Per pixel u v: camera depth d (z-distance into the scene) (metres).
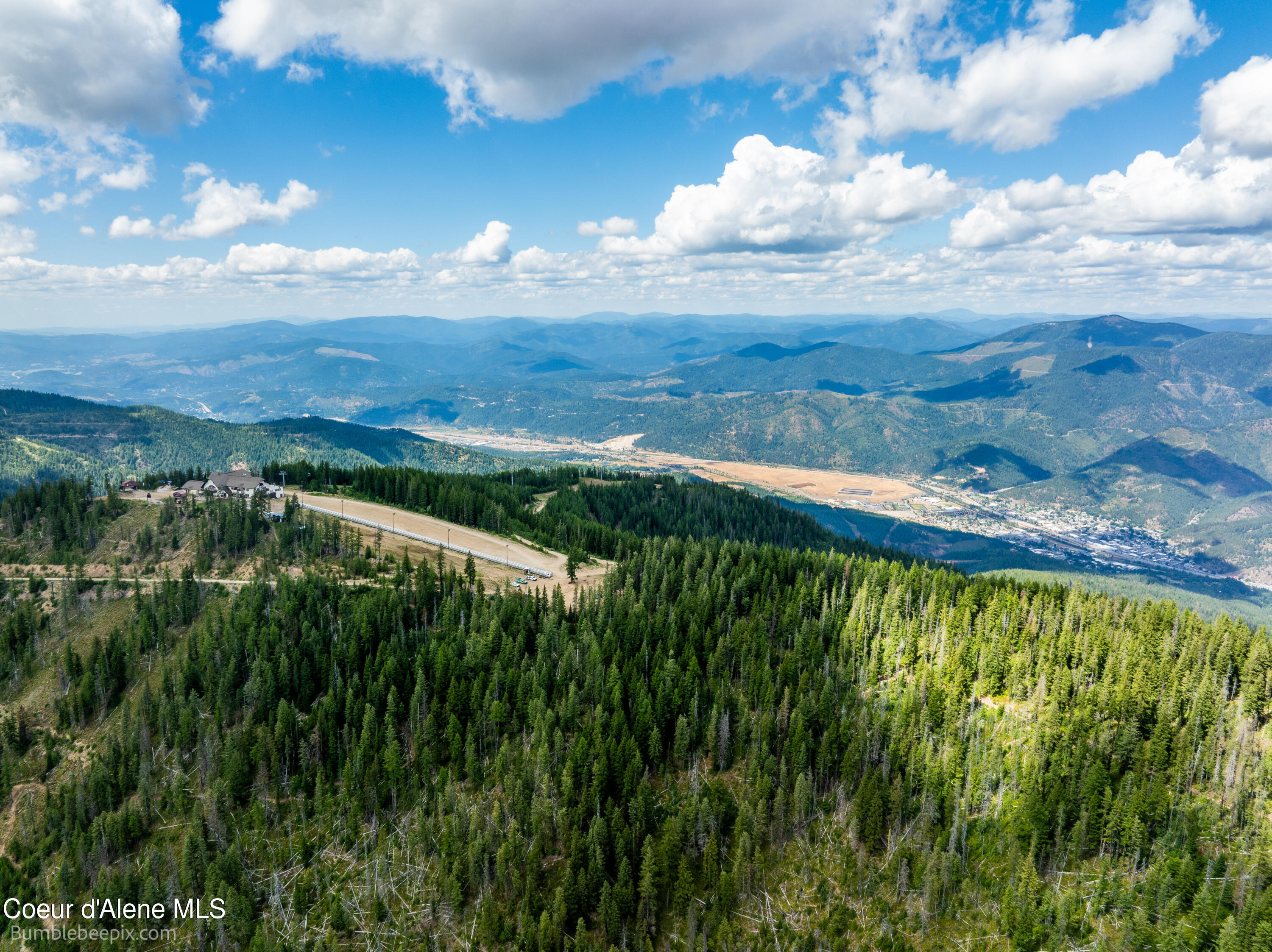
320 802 135.38
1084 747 135.00
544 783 129.62
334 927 119.81
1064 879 122.69
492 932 115.50
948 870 120.25
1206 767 133.50
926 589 194.38
